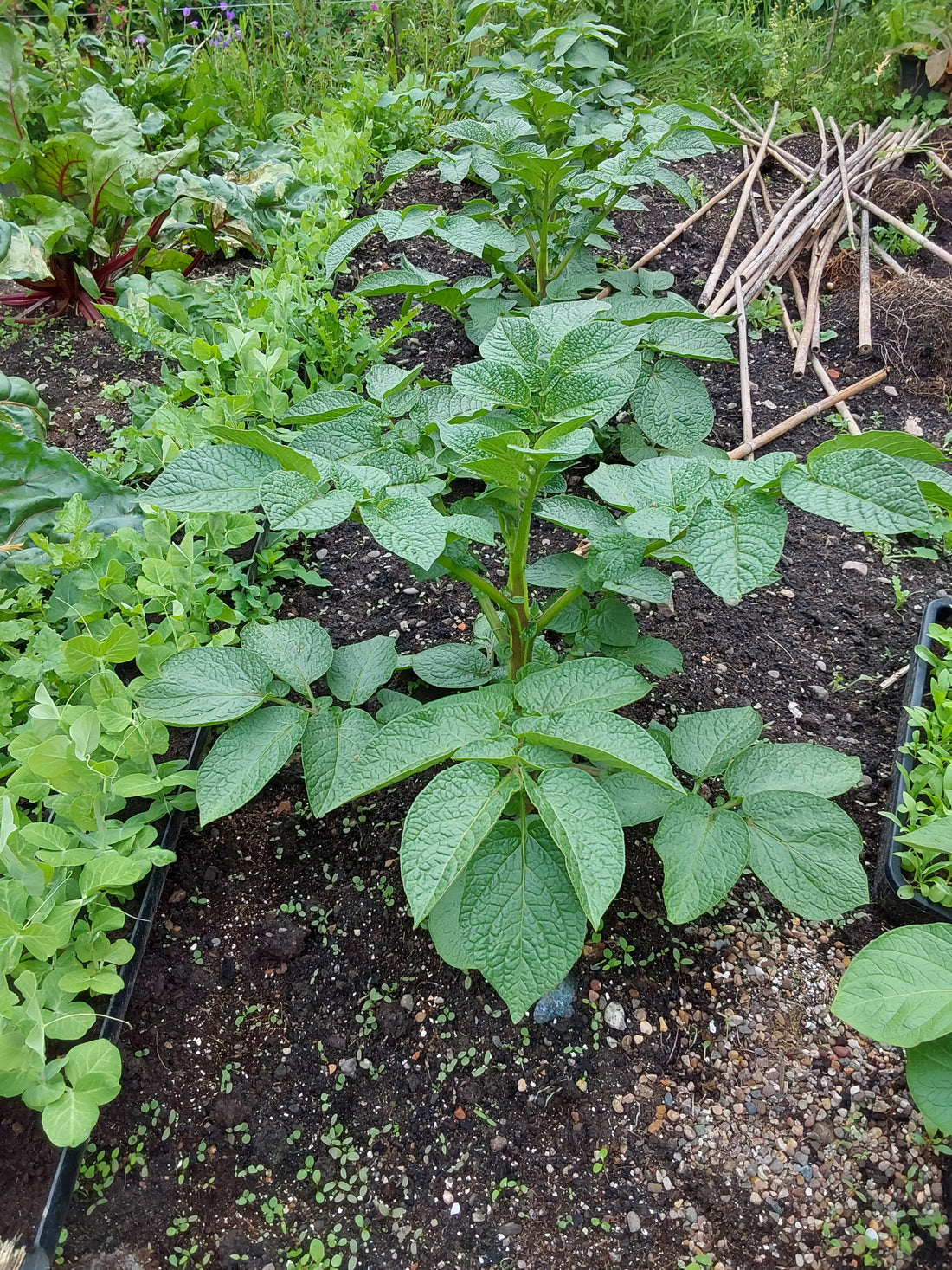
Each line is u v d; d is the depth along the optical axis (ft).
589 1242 1.92
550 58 4.68
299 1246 1.94
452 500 3.28
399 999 2.24
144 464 3.22
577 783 1.74
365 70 6.20
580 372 1.97
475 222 3.16
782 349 4.10
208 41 5.95
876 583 3.14
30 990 1.82
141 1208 1.98
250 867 2.45
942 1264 1.87
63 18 5.06
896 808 2.34
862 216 4.58
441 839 1.66
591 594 3.01
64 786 2.05
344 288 4.38
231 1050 2.18
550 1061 2.14
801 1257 1.89
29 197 4.02
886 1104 2.06
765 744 2.17
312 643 2.33
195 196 4.26
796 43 6.17
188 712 2.13
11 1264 1.87
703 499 1.87
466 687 2.48
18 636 2.54
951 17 5.55
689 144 3.26
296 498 1.80
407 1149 2.04
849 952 2.29
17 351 4.11
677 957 2.28
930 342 3.93
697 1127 2.05
